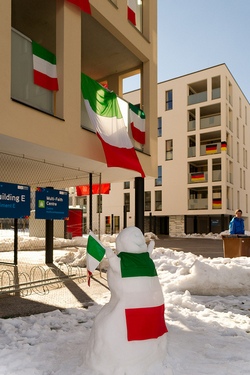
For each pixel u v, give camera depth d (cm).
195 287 754
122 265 333
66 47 844
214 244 2194
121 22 1098
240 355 392
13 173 1174
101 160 950
